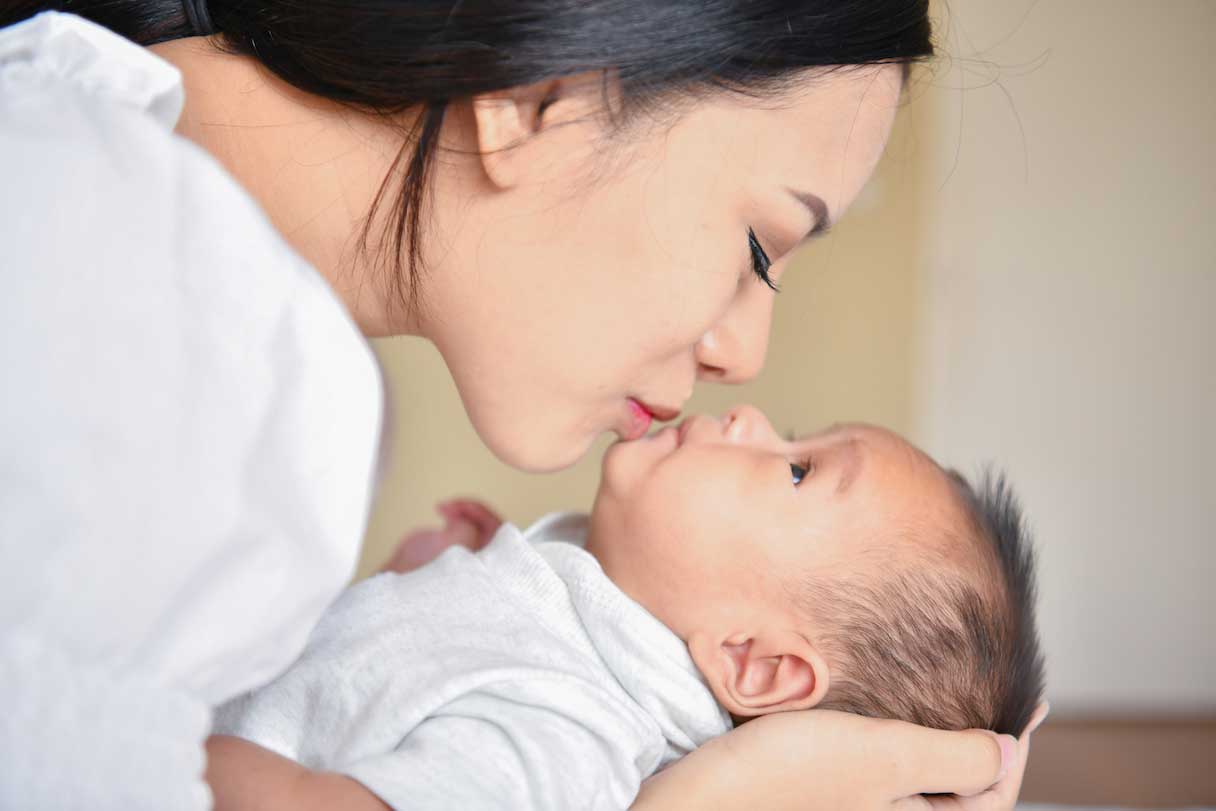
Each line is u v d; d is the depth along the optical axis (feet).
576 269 2.99
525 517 8.48
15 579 1.88
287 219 2.99
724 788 3.16
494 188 2.89
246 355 2.05
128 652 1.97
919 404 8.95
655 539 3.84
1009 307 8.80
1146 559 8.71
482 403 3.24
